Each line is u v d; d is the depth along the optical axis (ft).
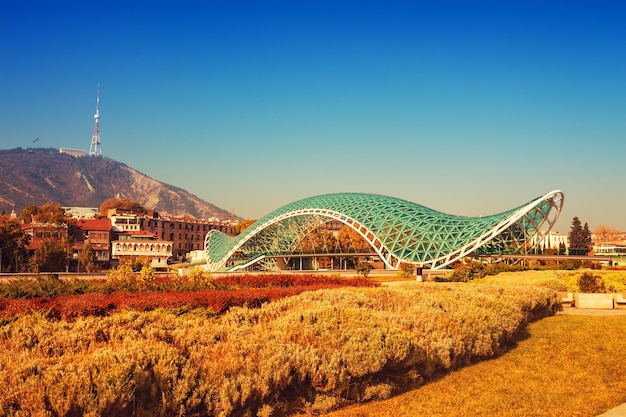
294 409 45.32
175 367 39.27
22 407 33.04
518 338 79.30
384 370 52.31
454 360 59.57
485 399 49.60
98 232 542.57
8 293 86.79
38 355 41.68
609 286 143.74
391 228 333.62
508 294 92.79
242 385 40.65
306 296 74.38
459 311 67.92
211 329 51.03
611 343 74.08
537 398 49.96
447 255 301.43
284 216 424.87
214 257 508.53
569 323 93.20
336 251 447.83
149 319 54.44
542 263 288.71
